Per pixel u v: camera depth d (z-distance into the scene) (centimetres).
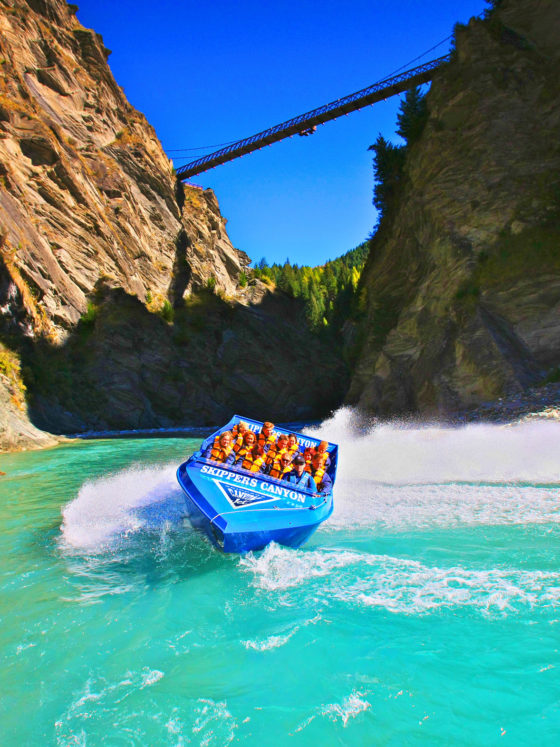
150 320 5297
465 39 3150
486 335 2231
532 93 2817
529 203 2512
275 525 617
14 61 5300
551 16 2948
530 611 430
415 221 3281
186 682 372
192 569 598
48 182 4941
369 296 4094
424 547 616
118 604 509
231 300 7006
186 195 8350
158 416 5038
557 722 306
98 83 6644
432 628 416
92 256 5209
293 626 439
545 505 788
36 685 375
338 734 310
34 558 663
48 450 2347
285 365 6575
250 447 846
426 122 3416
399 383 2961
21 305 3788
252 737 312
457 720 314
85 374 4394
